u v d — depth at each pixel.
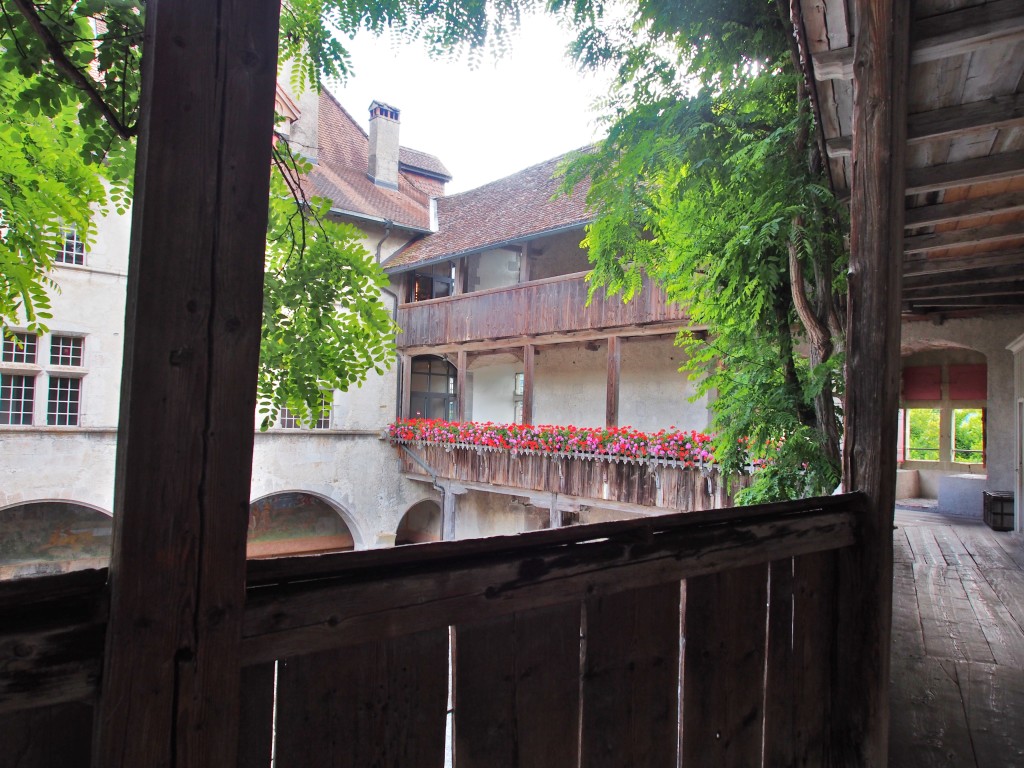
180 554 1.06
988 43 2.46
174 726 1.06
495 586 1.52
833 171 4.10
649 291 11.59
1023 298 7.77
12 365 12.30
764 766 2.24
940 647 4.09
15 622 0.97
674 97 4.88
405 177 20.39
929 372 14.86
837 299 4.48
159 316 1.04
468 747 1.50
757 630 2.22
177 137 1.06
